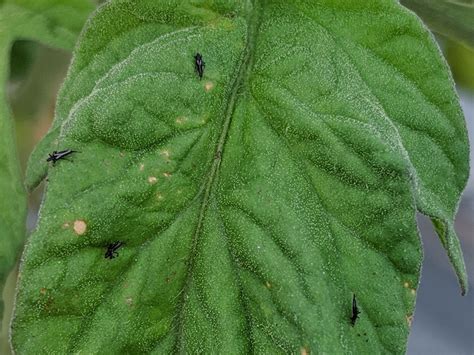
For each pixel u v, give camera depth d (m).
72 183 0.07
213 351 0.07
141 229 0.07
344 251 0.07
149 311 0.07
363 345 0.07
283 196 0.07
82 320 0.07
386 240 0.07
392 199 0.07
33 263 0.07
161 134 0.07
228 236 0.07
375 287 0.07
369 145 0.07
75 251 0.07
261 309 0.07
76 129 0.07
